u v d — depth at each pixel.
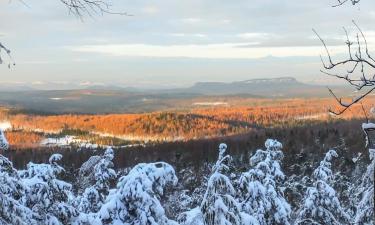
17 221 7.86
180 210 13.41
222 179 9.32
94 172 12.64
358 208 7.30
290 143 68.44
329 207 13.51
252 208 12.57
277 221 12.77
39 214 8.77
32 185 8.85
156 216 7.48
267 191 12.88
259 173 13.10
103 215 7.46
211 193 9.27
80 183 12.98
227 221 8.98
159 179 7.59
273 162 13.81
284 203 13.18
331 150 14.54
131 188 7.39
